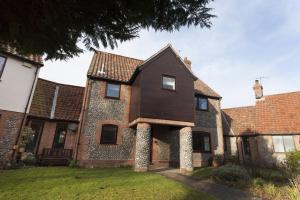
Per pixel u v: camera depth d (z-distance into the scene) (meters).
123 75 15.75
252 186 8.00
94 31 3.35
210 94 18.56
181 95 13.32
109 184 7.30
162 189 6.98
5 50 3.42
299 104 19.14
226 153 19.23
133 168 12.51
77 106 16.20
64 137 14.69
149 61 13.09
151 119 11.98
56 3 2.61
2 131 11.48
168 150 15.48
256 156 18.91
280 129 18.23
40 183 7.08
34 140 13.77
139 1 3.08
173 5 3.28
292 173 10.84
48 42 3.22
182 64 14.21
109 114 14.05
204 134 17.22
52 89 16.58
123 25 3.41
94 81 14.36
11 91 12.19
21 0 2.47
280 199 6.55
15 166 11.15
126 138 14.02
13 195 5.70
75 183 7.24
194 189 7.51
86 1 2.84
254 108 22.16
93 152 12.90
